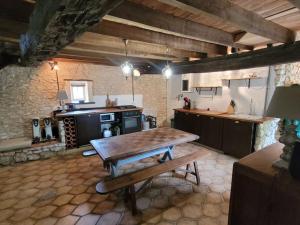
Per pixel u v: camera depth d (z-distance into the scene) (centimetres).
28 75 415
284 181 126
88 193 265
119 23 203
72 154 420
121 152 240
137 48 280
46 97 441
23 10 158
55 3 97
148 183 272
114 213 223
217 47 311
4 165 360
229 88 462
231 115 420
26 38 189
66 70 459
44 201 248
